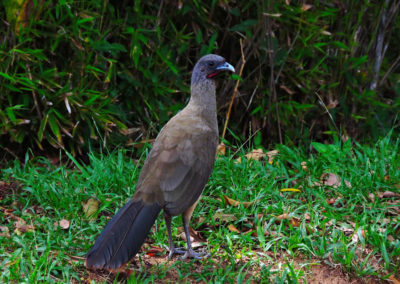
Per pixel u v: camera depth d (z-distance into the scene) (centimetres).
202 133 806
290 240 810
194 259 785
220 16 1224
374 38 1298
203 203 942
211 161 809
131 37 1145
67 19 1086
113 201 911
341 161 1081
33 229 809
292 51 1228
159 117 1175
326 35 1238
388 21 1287
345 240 824
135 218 714
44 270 707
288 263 748
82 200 910
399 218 902
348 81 1277
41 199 896
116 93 1141
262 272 743
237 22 1222
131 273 740
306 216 900
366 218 886
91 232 826
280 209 904
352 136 1295
